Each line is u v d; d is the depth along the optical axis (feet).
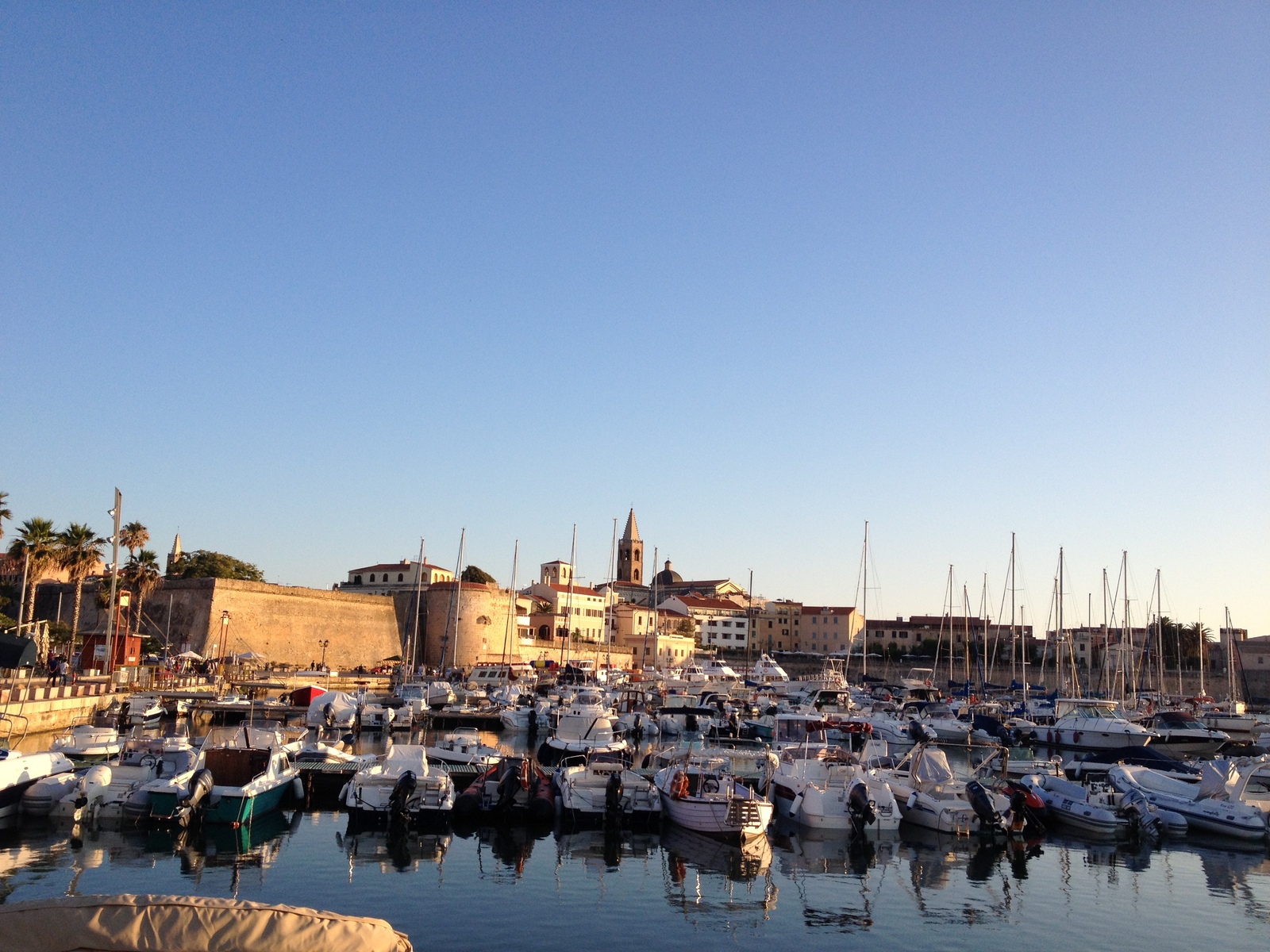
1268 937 70.95
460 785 119.34
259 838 91.81
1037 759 168.45
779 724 159.12
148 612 315.58
